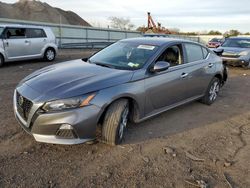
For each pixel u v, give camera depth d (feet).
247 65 39.63
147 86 13.82
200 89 18.78
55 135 11.11
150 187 9.93
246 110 19.83
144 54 14.94
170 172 10.94
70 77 12.48
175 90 15.98
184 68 16.57
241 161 12.14
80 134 11.32
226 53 40.42
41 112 10.92
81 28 95.96
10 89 22.16
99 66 14.35
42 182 9.85
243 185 10.39
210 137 14.58
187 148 13.08
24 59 37.99
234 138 14.65
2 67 34.32
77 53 62.44
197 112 18.57
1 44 34.24
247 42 42.70
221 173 11.09
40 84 11.94
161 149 12.79
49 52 41.98
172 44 16.24
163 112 16.08
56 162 11.15
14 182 9.75
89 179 10.18
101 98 11.60
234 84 29.45
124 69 13.87
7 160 11.07
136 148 12.71
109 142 12.48
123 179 10.30
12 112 16.33
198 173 10.98
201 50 19.19
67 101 10.96
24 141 12.69
